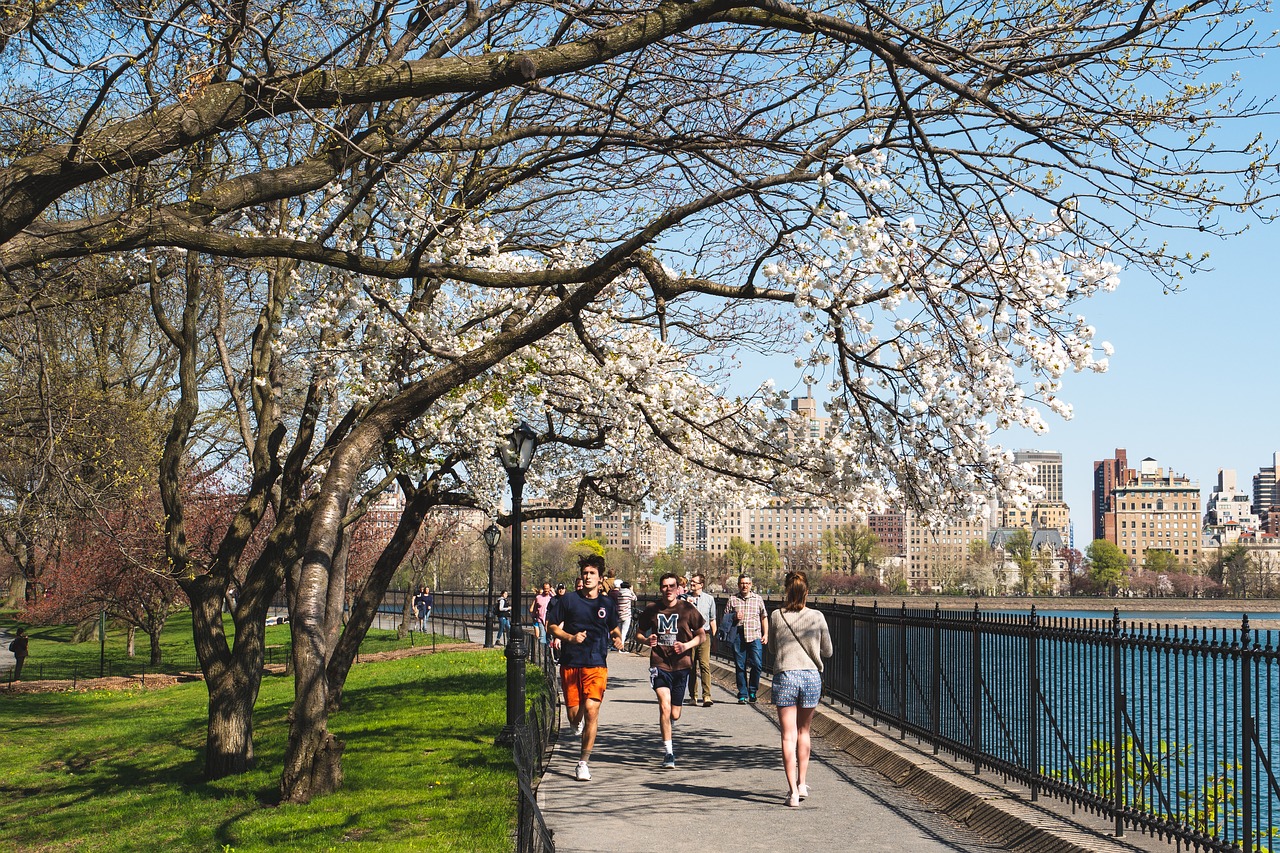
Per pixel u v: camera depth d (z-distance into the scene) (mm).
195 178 9977
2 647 51156
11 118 10508
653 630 12336
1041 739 9445
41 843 11398
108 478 15203
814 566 182375
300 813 10273
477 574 99062
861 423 9484
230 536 14250
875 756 12266
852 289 8766
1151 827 7371
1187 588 179625
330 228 12016
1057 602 133125
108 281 13789
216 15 9984
